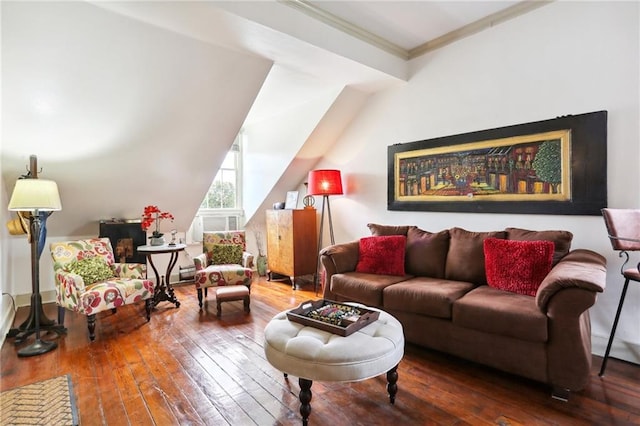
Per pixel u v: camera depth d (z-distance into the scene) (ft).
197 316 11.52
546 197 9.11
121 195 13.26
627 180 7.91
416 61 12.08
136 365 8.07
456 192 11.02
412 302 8.46
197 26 8.47
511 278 8.27
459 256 9.73
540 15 9.20
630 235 7.02
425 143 11.79
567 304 6.35
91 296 9.53
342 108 13.80
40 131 9.81
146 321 11.03
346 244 11.42
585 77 8.49
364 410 6.31
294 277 15.31
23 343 9.37
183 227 16.53
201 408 6.40
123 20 8.14
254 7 8.27
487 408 6.32
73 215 13.20
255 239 19.15
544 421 5.92
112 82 9.37
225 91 11.00
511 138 9.74
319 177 13.93
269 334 6.37
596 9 8.30
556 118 8.92
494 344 7.28
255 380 7.39
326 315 6.91
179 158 12.69
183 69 9.84
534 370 6.79
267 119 17.08
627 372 7.53
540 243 8.16
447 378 7.41
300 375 5.63
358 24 10.34
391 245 10.71
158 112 10.69
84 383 7.27
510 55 9.79
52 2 7.35
